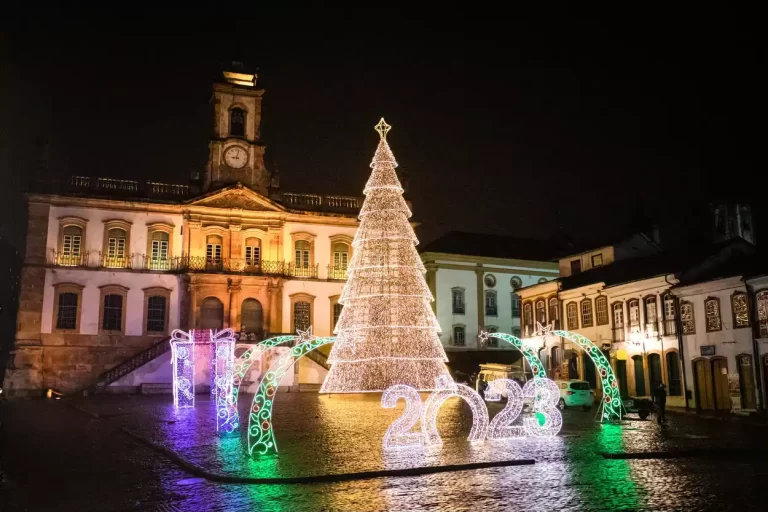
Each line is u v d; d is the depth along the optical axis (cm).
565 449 1739
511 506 1114
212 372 3850
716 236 3672
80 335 4700
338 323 3522
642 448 1739
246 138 5356
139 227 4969
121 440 2000
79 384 4647
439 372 3438
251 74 5462
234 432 2131
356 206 5631
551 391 2045
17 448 1831
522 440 1917
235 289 5028
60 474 1434
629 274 3822
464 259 5869
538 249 6397
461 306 5788
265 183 5350
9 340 6003
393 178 3628
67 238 4791
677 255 3681
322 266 5366
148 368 4438
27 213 4716
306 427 2295
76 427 2381
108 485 1315
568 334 2614
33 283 4641
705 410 3097
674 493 1209
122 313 4825
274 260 5212
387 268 3472
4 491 1258
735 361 2969
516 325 5969
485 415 1948
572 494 1203
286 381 4675
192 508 1120
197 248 5031
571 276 4425
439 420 2555
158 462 1590
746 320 2923
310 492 1241
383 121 3731
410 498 1180
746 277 2894
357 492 1238
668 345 3384
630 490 1237
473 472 1434
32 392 4484
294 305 5244
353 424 2400
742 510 1081
